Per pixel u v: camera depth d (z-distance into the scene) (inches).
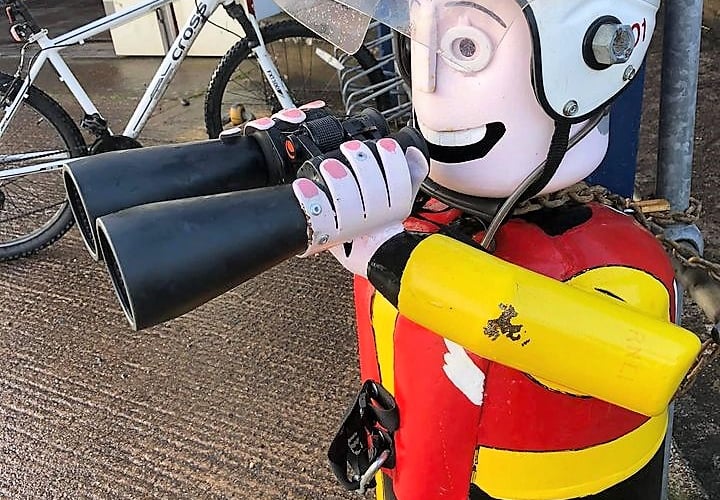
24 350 98.8
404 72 38.4
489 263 28.4
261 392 87.8
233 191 30.3
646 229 37.1
